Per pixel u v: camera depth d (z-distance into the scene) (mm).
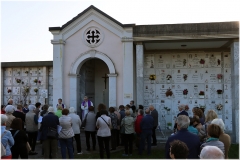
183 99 16609
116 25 15211
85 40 15648
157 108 16781
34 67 22297
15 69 22578
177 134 5438
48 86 21922
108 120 9820
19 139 7316
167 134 15336
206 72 16516
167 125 16578
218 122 5914
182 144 4238
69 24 15711
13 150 7219
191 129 6734
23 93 22094
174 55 16844
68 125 9172
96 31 15555
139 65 14422
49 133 8727
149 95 16891
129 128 10508
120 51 15234
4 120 6445
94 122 11344
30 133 10695
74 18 15648
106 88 18828
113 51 15312
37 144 13023
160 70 16906
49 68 22141
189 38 13719
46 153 8773
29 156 10430
